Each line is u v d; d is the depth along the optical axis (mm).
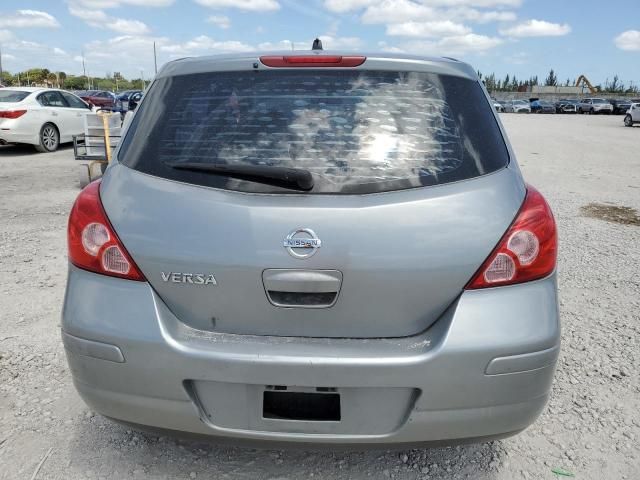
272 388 1915
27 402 2889
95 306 1998
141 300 1964
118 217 2020
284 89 2189
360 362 1856
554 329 1984
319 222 1886
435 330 1932
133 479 2336
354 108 2137
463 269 1916
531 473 2432
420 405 1895
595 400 3020
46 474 2350
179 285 1953
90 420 2740
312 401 1936
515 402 1958
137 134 2197
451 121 2139
